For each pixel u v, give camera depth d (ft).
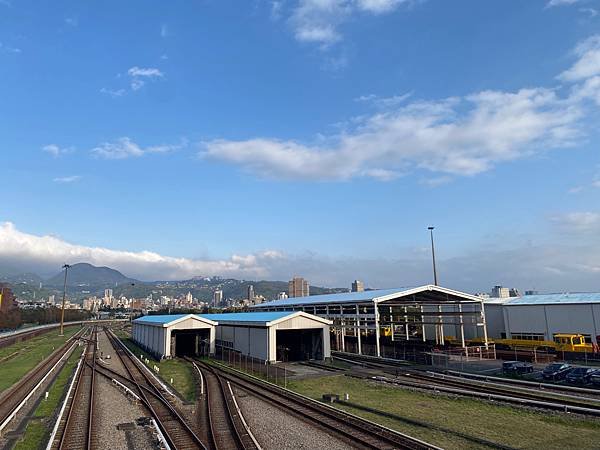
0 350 195.11
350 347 158.61
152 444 52.70
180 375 112.98
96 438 55.47
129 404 75.97
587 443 51.57
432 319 189.26
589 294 150.00
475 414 65.92
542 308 150.10
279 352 140.46
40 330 334.24
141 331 209.97
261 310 233.14
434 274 208.54
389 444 50.08
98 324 537.24
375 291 165.07
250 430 57.00
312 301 187.01
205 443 52.37
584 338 137.39
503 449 49.26
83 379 106.52
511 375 100.73
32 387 96.32
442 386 87.92
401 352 132.57
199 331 166.91
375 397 79.82
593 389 83.10
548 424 59.93
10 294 500.74
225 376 107.14
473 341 160.45
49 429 61.52
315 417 63.05
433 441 52.75
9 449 53.57
